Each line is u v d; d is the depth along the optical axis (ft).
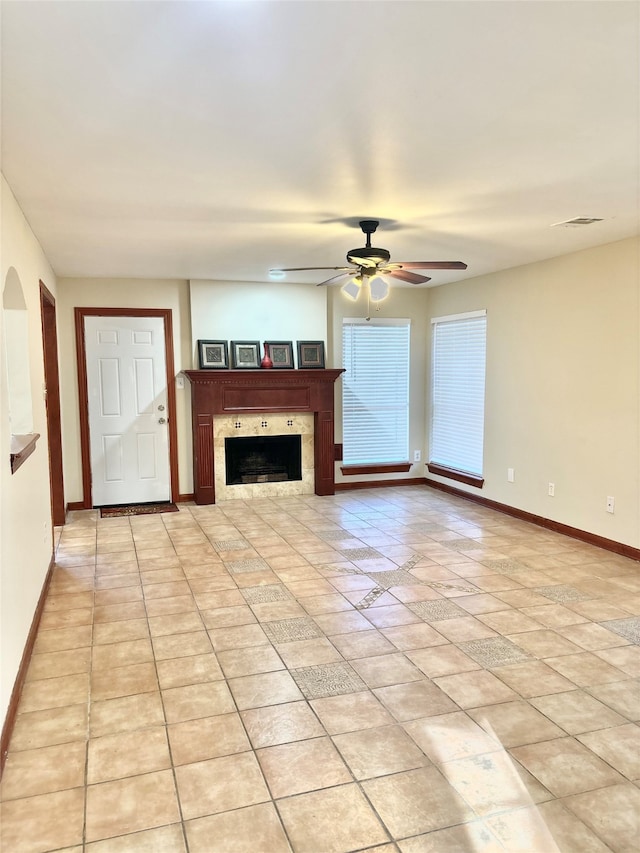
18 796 6.58
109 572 13.73
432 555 14.87
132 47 5.70
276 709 8.23
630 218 12.34
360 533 16.88
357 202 11.09
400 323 23.11
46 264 15.80
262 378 20.76
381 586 12.78
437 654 9.77
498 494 19.39
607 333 14.88
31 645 9.87
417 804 6.44
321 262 17.20
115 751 7.34
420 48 5.78
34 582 10.77
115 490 20.31
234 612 11.46
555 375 16.67
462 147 8.41
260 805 6.44
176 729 7.79
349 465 23.03
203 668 9.36
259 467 22.00
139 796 6.57
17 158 8.60
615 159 8.93
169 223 12.44
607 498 15.10
